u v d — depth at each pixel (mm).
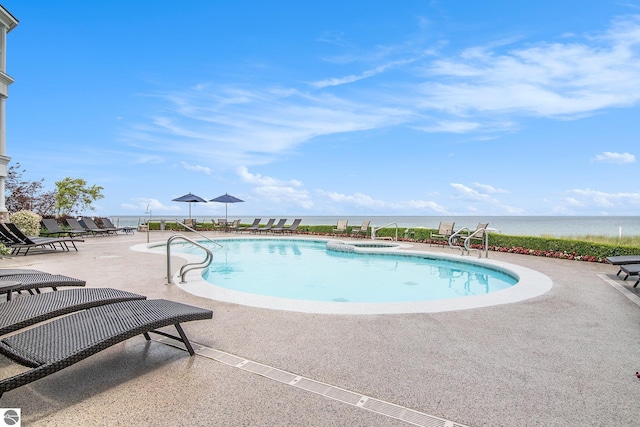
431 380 2922
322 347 3594
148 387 2754
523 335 4008
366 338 3857
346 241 16125
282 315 4660
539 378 2979
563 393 2738
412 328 4195
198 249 14922
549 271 8484
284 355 3391
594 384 2887
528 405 2564
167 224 25156
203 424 2287
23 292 5855
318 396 2656
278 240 17422
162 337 3818
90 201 26750
